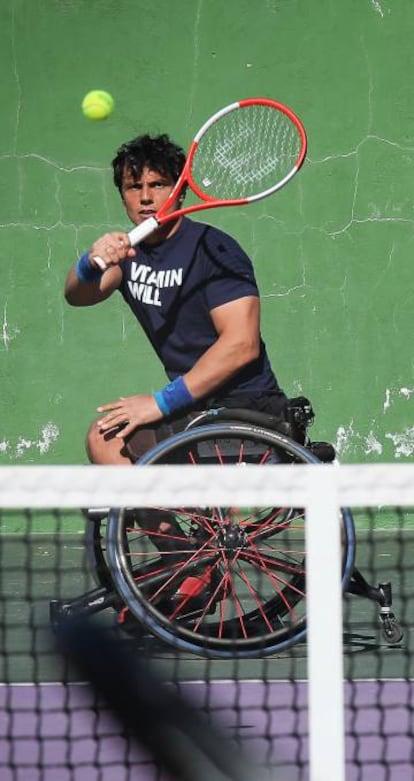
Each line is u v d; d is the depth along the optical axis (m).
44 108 21.20
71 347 21.33
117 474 7.55
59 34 21.14
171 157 12.96
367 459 21.31
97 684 11.08
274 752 9.06
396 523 21.33
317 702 7.23
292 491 7.40
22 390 21.34
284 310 21.30
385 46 21.16
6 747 9.22
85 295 13.30
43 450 21.34
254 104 13.35
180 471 7.53
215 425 11.88
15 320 21.31
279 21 21.12
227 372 12.41
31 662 12.00
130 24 21.14
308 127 21.20
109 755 9.04
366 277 21.28
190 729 9.59
